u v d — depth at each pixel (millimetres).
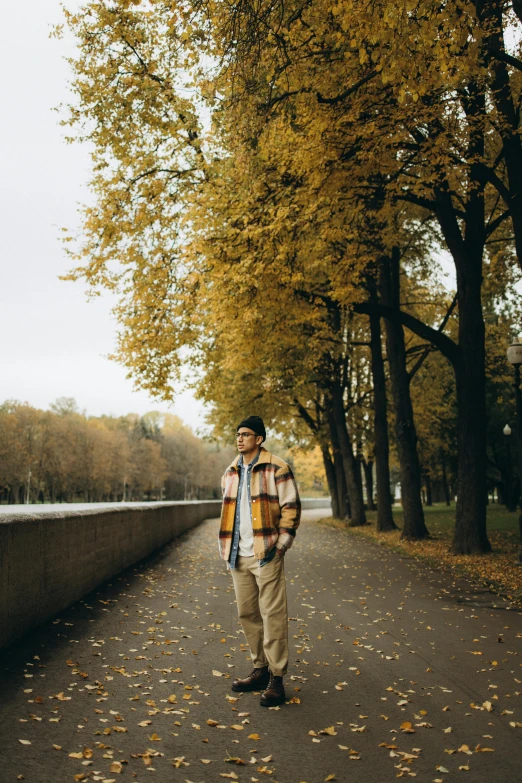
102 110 12586
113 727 4191
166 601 8836
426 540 18641
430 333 14938
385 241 16422
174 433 136750
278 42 9891
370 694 5051
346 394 32438
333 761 3807
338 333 25094
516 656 6223
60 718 4289
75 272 14641
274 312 14906
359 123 10773
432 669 5758
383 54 7551
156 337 15820
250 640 5207
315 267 16250
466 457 14523
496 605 8906
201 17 9031
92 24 12320
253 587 5223
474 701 4906
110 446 98750
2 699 4566
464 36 7301
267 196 12555
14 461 81250
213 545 18281
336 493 37125
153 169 14266
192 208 13859
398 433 19719
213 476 143500
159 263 15211
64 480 92250
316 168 11211
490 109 12219
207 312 16234
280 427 32312
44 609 6953
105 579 10148
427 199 14719
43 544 6918
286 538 5023
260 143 12273
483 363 14781
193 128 13688
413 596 9688
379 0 7242
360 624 7660
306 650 6430
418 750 3961
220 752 3904
